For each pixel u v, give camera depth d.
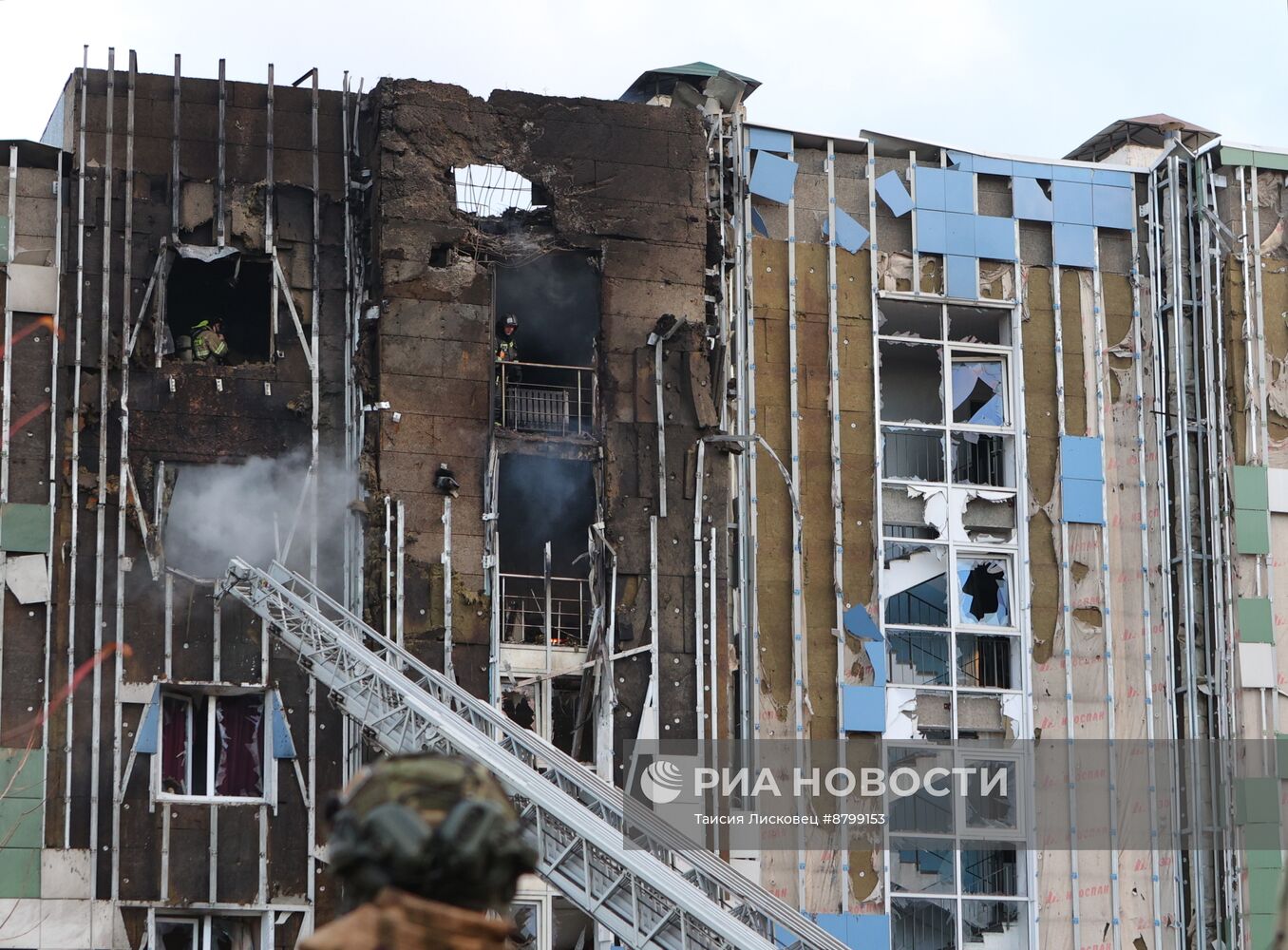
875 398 69.56
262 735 61.22
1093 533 71.25
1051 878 68.06
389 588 62.06
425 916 8.54
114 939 58.31
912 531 70.50
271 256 64.06
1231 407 72.75
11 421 61.00
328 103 65.62
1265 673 70.88
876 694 67.06
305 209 64.69
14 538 60.19
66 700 59.50
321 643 56.06
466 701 54.59
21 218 62.41
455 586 62.88
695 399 66.06
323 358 64.00
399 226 64.44
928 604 70.69
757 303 69.12
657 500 65.19
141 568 60.91
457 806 8.70
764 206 70.19
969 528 70.62
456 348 64.50
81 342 61.91
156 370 62.38
